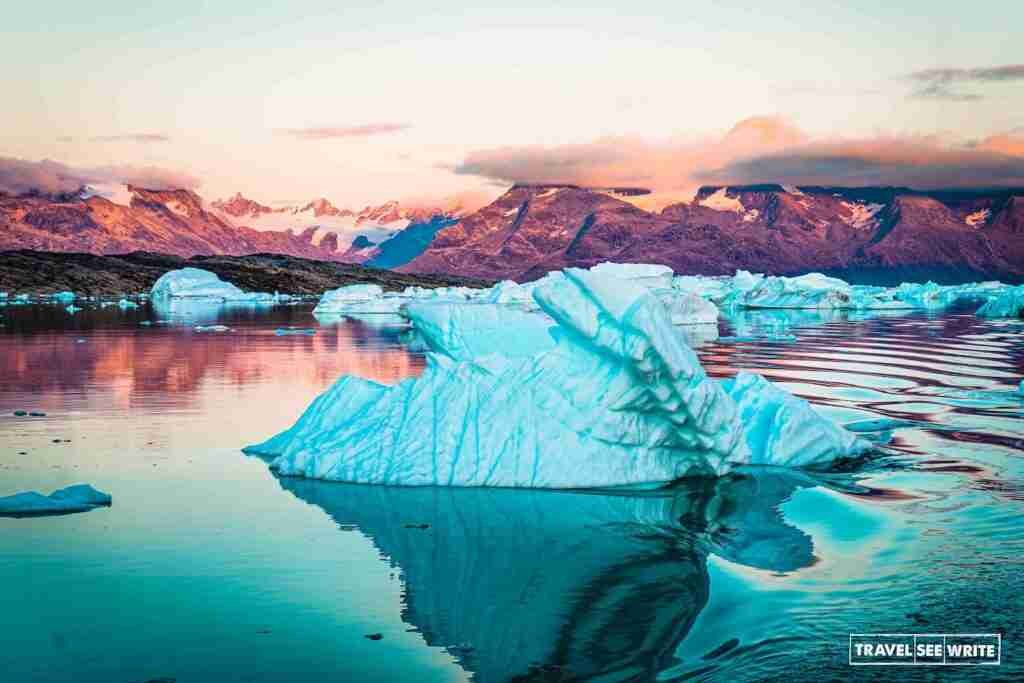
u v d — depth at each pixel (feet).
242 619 25.54
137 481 40.45
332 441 43.39
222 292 287.07
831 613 26.17
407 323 167.63
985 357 98.94
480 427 41.75
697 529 34.24
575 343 41.73
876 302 245.04
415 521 34.94
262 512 35.83
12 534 32.71
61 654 23.15
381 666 22.90
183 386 71.67
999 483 40.52
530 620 25.89
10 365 85.92
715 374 82.89
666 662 23.29
